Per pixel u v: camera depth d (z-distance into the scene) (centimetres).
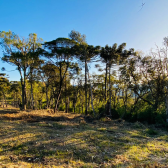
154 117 1460
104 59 1948
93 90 2553
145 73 1633
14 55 1761
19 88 3441
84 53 1747
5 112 1622
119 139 779
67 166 456
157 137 886
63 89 2591
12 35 1802
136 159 524
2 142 649
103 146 654
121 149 624
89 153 568
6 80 3127
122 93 2083
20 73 1973
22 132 812
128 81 1723
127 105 1933
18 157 513
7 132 807
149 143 729
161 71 1505
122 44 1773
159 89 1499
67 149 593
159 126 1237
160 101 1519
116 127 1170
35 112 1641
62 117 1457
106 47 1794
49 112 1898
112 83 2241
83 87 2567
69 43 1719
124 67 1745
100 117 1592
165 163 489
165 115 1372
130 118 1661
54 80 2342
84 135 819
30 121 1209
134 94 1889
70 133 857
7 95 4619
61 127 1038
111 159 518
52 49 1838
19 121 1177
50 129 940
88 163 484
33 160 495
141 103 1761
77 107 3294
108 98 2009
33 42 2008
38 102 4019
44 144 637
